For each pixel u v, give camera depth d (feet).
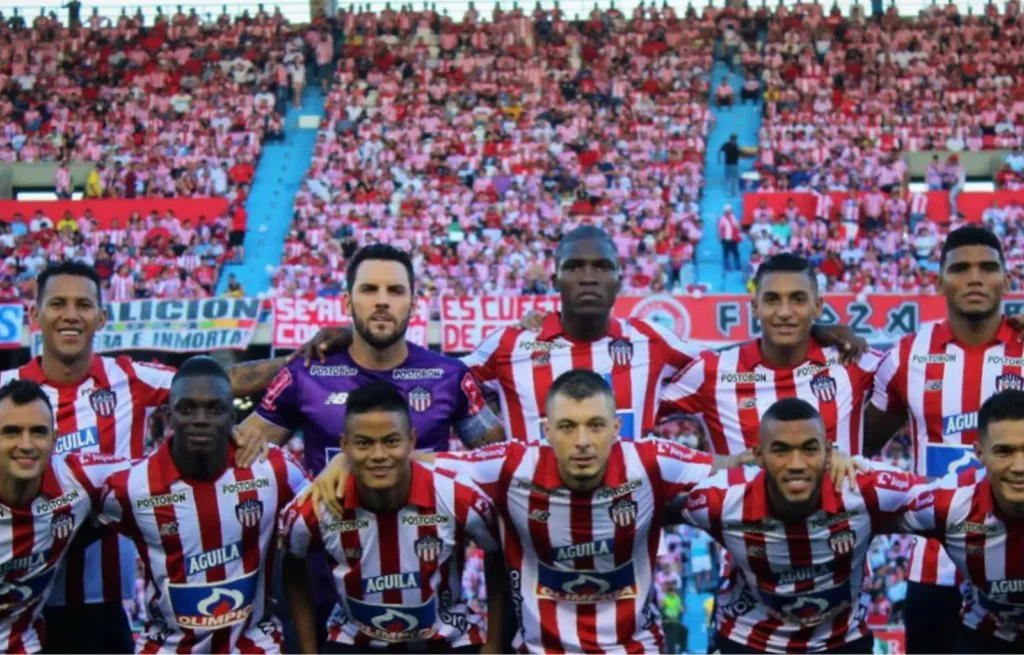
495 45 109.91
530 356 23.80
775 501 20.44
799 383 23.41
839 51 106.11
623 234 83.56
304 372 22.88
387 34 112.16
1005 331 23.07
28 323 67.31
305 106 104.83
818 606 21.16
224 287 82.43
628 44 109.09
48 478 20.65
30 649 21.33
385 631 21.04
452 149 94.99
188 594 21.06
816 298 23.00
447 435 22.91
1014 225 83.71
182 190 91.40
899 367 23.45
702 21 111.24
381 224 86.74
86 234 84.79
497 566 21.65
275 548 21.75
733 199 89.81
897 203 85.25
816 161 92.84
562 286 23.18
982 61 104.06
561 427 19.92
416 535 20.77
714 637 22.68
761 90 103.30
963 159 95.04
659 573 53.47
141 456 23.39
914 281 78.33
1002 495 19.63
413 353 23.00
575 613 21.25
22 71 107.24
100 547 23.09
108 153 96.99
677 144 94.89
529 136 96.63
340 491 20.38
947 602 23.00
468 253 82.33
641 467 20.88
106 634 23.21
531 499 20.83
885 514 20.71
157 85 105.09
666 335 24.25
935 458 23.07
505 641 21.75
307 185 91.15
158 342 67.00
